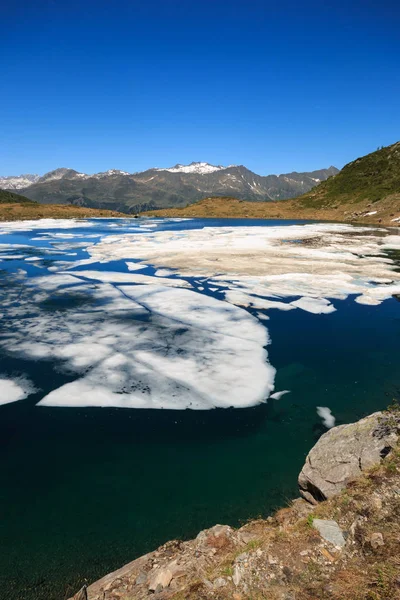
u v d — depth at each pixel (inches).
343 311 918.4
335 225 3321.9
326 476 313.0
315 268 1398.9
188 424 463.5
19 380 567.5
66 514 325.1
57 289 1118.4
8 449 414.0
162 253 1760.6
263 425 460.4
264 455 405.7
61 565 275.7
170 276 1296.8
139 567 258.1
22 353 664.4
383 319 857.5
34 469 383.2
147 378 577.6
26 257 1710.1
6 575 267.3
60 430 449.4
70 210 4992.6
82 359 642.2
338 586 195.2
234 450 414.6
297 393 533.6
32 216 4389.8
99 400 514.3
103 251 1822.1
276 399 519.5
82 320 839.7
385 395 524.7
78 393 530.6
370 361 637.3
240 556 230.2
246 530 286.5
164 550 276.4
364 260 1562.5
